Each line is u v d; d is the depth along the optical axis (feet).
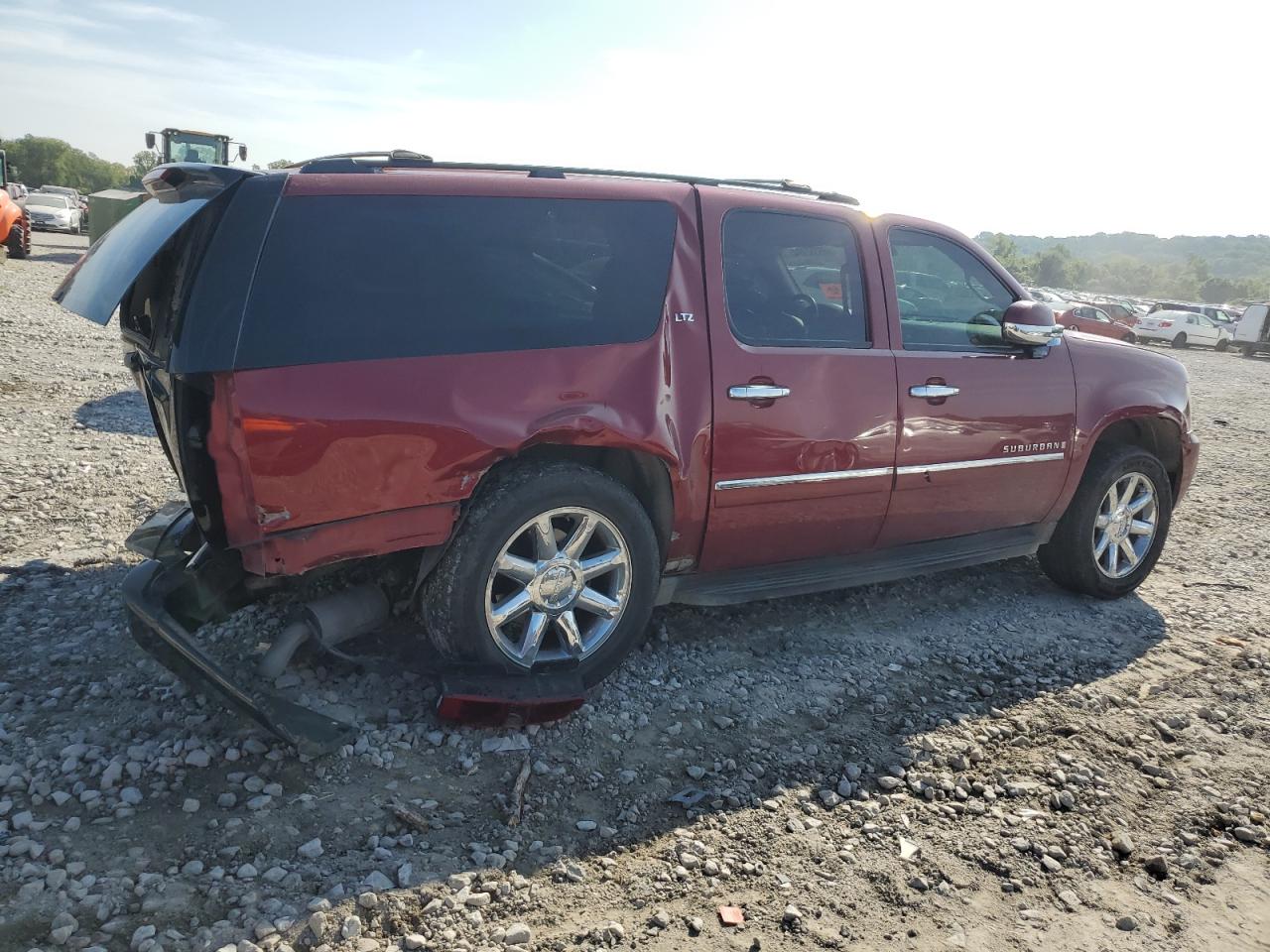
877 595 16.38
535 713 10.90
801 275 13.35
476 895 8.30
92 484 18.95
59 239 112.57
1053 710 12.67
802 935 8.21
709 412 12.14
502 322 10.81
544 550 11.12
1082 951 8.34
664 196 12.30
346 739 10.40
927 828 9.92
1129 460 16.56
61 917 7.57
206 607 10.93
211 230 9.53
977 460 14.76
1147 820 10.40
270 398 9.41
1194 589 18.26
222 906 7.93
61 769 9.55
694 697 12.26
